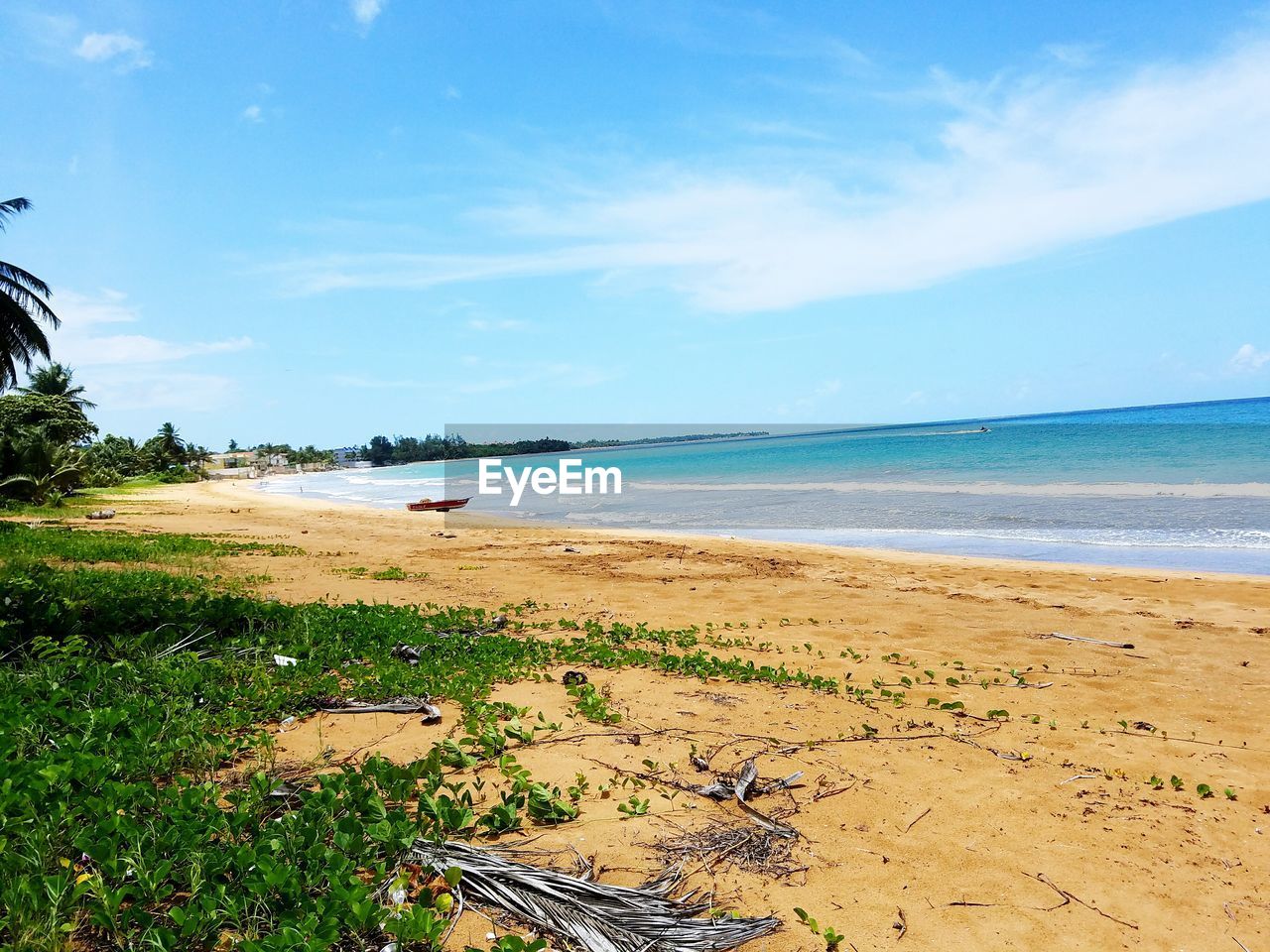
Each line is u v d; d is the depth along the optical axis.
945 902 3.31
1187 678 6.91
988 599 10.90
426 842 3.43
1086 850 3.79
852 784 4.51
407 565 14.52
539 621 9.22
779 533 21.16
